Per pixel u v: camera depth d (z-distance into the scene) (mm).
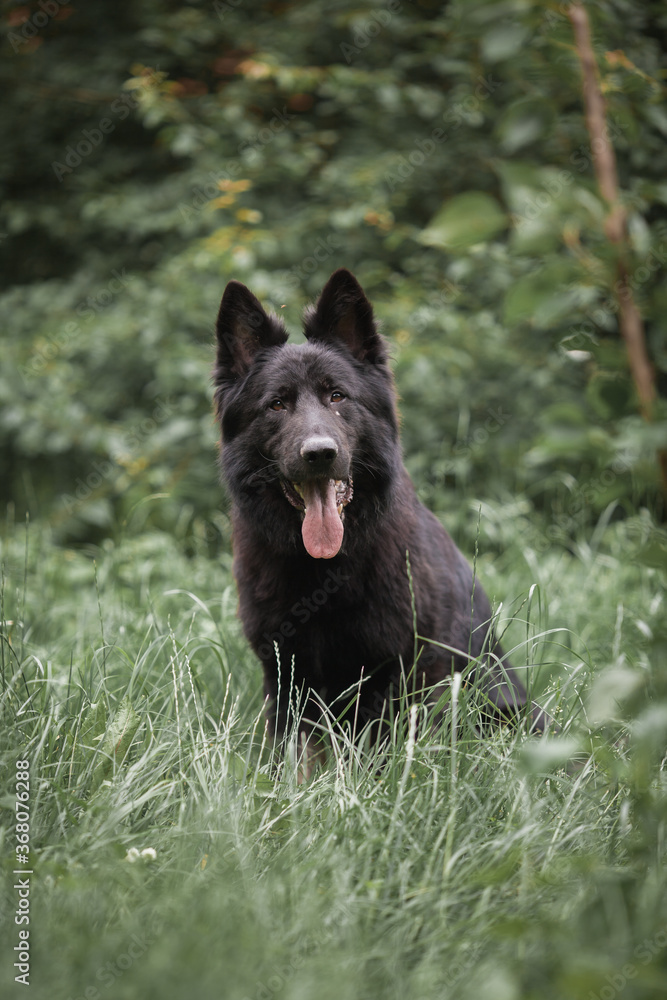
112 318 8984
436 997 2371
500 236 9000
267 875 2955
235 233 8523
